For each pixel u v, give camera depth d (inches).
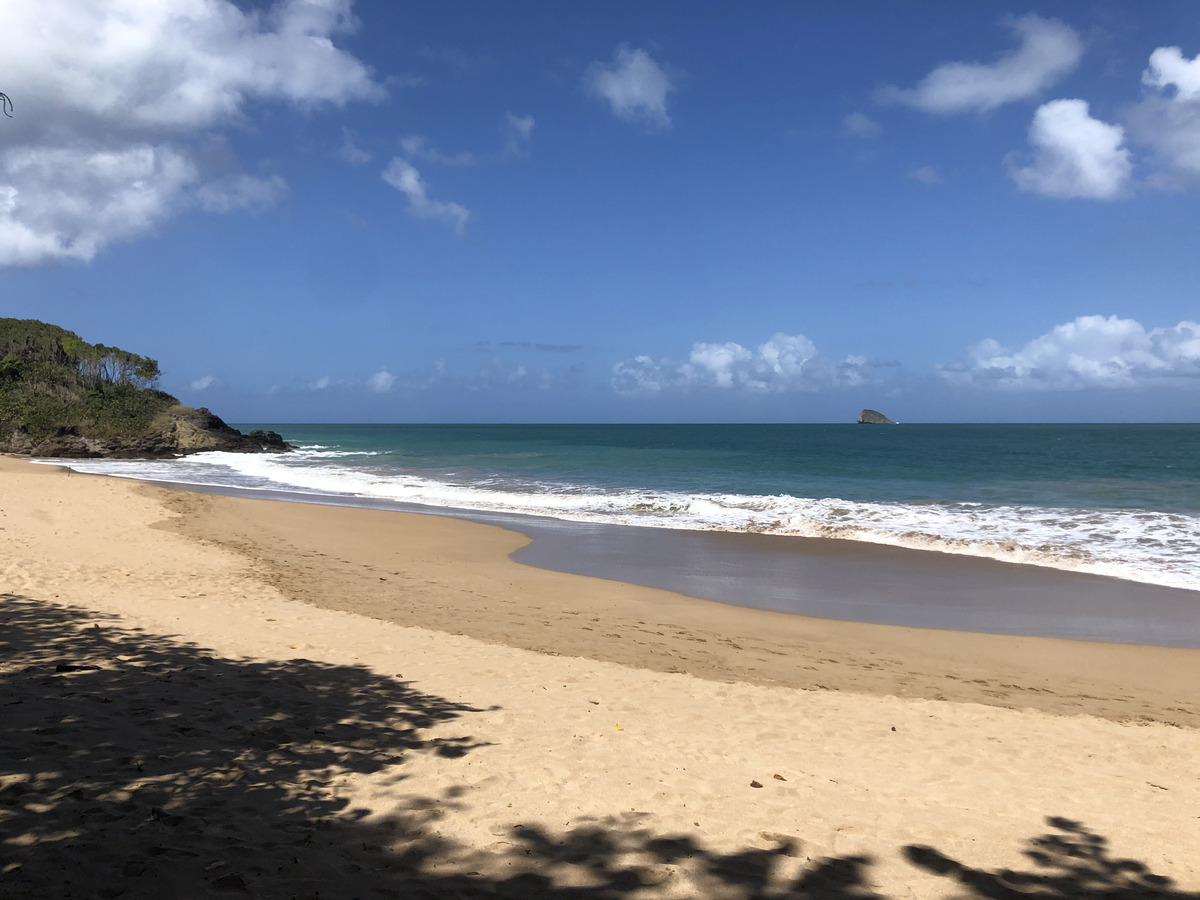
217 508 841.5
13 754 171.0
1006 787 222.7
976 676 367.2
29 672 241.3
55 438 2059.5
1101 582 573.0
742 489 1206.3
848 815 191.2
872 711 297.7
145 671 258.1
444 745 215.0
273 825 152.8
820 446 3029.0
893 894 149.4
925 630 447.5
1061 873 165.3
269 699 241.8
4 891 116.0
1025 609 498.0
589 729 247.0
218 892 123.9
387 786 180.4
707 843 165.6
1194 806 215.2
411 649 346.3
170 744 190.7
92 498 828.0
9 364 2426.2
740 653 391.2
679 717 272.7
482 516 904.3
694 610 481.4
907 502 1011.9
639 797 189.5
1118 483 1301.7
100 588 422.6
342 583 515.2
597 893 138.9
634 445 3164.4
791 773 221.1
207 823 149.6
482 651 355.9
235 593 452.4
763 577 586.6
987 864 167.5
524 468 1683.1
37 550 526.9
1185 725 306.2
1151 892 158.4
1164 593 539.5
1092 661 394.0
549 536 761.6
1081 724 295.7
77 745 181.5
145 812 150.7
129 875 126.0
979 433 5452.8
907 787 217.2
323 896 126.8
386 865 141.6
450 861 146.1
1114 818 201.9
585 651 378.9
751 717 279.4
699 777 209.6
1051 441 3627.0
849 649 407.8
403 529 773.3
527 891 137.3
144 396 2564.0
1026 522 825.5
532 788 188.4
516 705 269.7
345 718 231.8
